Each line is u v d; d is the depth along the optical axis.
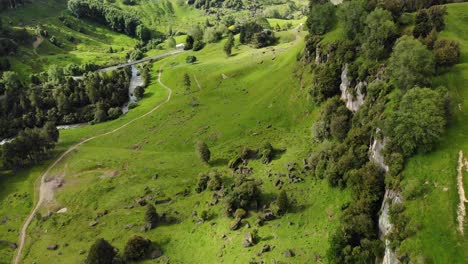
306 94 149.50
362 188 85.12
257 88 186.00
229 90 195.00
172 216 112.06
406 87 89.50
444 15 113.38
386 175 80.81
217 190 117.50
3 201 133.38
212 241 97.38
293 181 110.31
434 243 61.59
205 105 185.12
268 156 126.31
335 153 102.44
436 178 70.62
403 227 66.94
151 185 129.12
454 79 88.62
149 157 148.88
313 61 156.12
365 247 75.12
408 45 92.00
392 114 81.44
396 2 120.62
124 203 122.19
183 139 158.50
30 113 199.75
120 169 142.50
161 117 183.62
